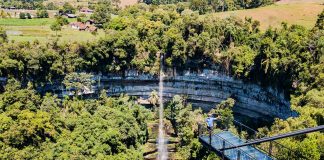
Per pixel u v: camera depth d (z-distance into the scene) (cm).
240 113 12400
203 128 3944
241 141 3541
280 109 10888
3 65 10738
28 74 11269
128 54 12712
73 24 15812
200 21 13100
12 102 9219
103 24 16075
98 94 12638
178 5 19438
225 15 16012
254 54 11844
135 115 10969
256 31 13275
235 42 12962
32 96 9712
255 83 11750
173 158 10238
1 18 17788
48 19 18038
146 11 16688
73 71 12062
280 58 10688
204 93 13025
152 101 12975
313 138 6022
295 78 9925
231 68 12262
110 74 12719
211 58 12588
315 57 9888
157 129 11856
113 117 9938
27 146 8138
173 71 13062
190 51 12656
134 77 13012
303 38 10544
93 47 12231
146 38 13188
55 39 12319
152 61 13012
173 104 12194
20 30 14925
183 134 10300
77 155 8162
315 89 8375
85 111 10469
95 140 8788
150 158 10462
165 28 13362
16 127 8100
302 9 16162
